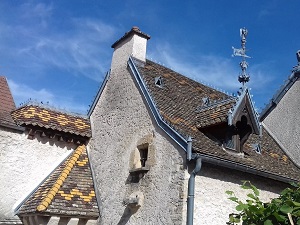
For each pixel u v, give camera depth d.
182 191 6.96
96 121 11.21
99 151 10.38
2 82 11.74
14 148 9.91
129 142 9.14
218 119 8.26
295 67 12.52
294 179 8.98
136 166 8.55
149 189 7.84
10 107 11.06
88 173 10.11
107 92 11.21
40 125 10.26
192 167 7.17
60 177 9.41
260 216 3.79
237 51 8.82
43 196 8.74
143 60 11.16
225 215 7.37
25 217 8.78
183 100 10.30
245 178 8.12
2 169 9.59
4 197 9.44
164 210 7.22
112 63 11.55
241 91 8.48
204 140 8.12
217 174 7.59
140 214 7.82
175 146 7.52
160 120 8.16
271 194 8.57
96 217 8.97
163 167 7.66
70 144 10.95
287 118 12.08
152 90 9.74
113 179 9.19
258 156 9.54
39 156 10.27
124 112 9.87
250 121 8.49
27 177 9.92
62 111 11.40
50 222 8.20
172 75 12.14
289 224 3.62
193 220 6.82
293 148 11.41
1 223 9.10
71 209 8.54
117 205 8.62
